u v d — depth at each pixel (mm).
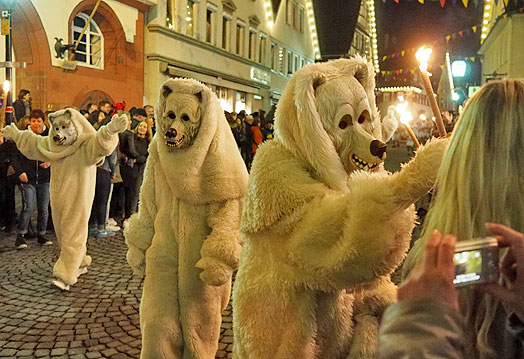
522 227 1165
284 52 35406
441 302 1006
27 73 15609
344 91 2180
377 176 1822
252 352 2168
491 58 34062
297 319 2074
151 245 3332
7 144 7684
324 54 40938
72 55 16422
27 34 15273
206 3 24531
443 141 1729
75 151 5441
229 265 3109
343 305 2197
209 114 3246
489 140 1213
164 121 3301
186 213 3270
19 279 5980
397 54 29000
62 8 16094
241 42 28750
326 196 1971
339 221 1855
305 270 1925
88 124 5566
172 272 3254
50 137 5465
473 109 1261
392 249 1751
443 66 29547
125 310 5043
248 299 2189
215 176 3232
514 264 1124
